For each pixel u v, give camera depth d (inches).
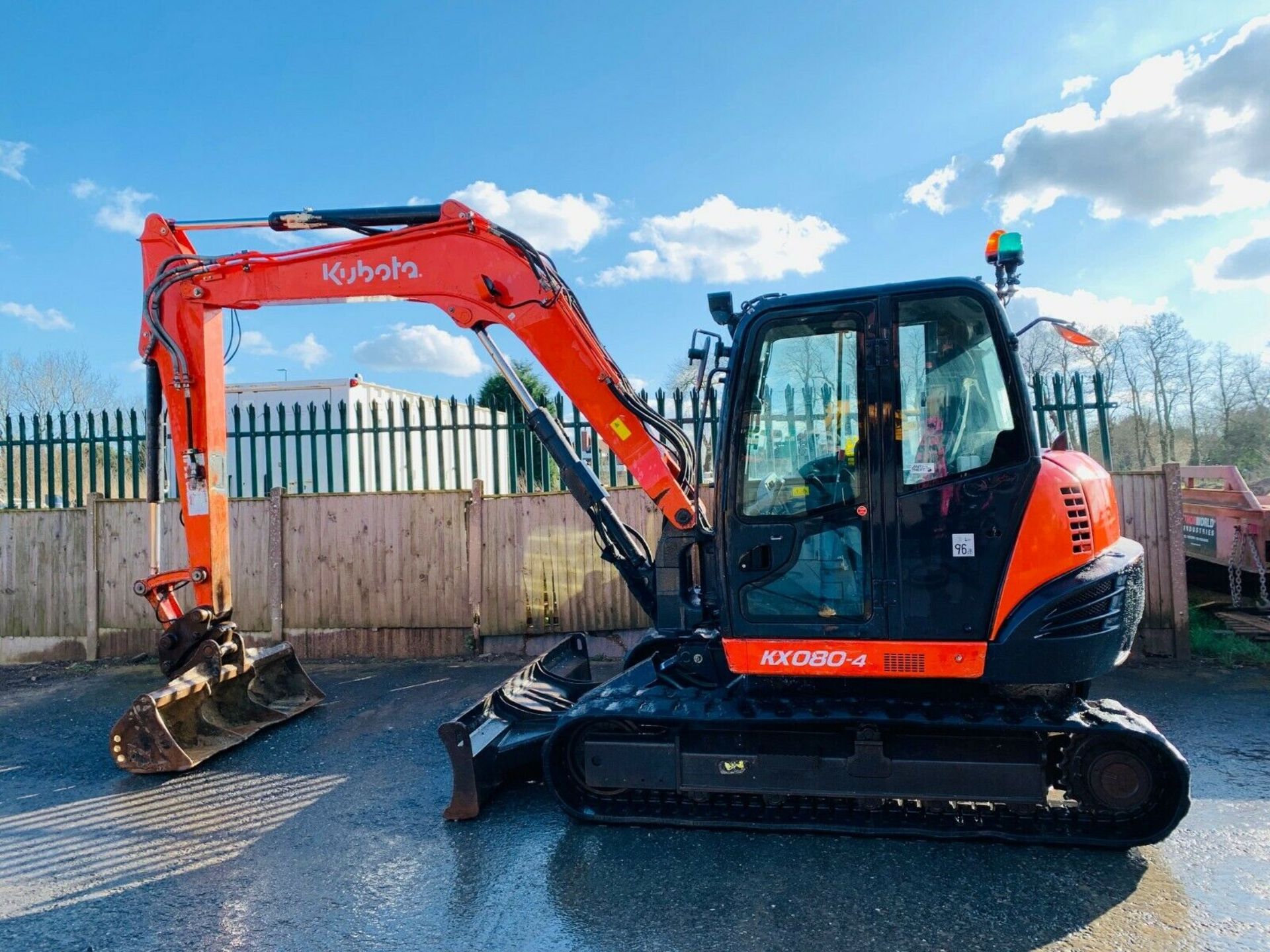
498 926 129.0
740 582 158.6
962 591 147.4
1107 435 295.0
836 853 150.0
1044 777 145.2
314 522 337.7
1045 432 301.7
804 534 155.8
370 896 140.3
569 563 320.2
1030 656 143.9
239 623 342.0
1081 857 144.7
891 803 159.9
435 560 329.7
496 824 169.0
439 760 210.7
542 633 322.3
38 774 209.6
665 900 135.0
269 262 215.2
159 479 234.1
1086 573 144.9
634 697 164.7
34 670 334.3
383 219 210.5
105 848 164.4
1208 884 133.9
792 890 136.9
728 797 165.0
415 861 152.9
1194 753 190.9
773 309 157.6
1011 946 118.4
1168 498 277.0
